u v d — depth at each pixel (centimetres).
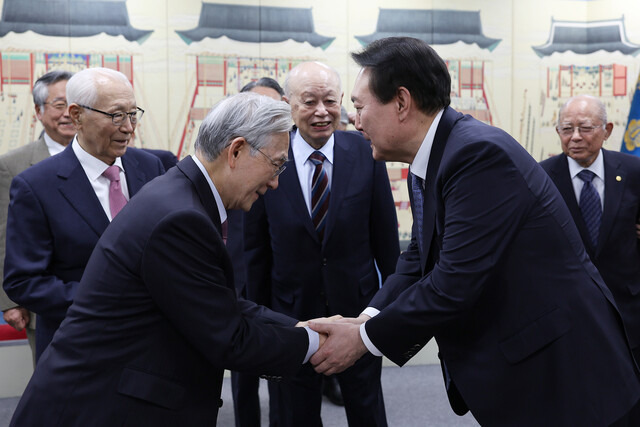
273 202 294
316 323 206
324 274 292
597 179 339
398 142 194
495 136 182
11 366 447
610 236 329
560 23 650
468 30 631
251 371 175
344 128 440
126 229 165
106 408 161
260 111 173
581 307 180
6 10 528
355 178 294
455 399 208
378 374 304
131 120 241
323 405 443
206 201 173
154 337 165
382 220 302
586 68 657
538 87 650
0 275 337
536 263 179
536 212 179
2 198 344
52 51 540
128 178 259
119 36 555
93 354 163
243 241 307
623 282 329
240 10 581
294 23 594
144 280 161
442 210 189
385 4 612
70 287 229
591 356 178
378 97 190
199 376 171
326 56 603
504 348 181
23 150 353
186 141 576
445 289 179
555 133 657
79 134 243
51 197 236
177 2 566
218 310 166
